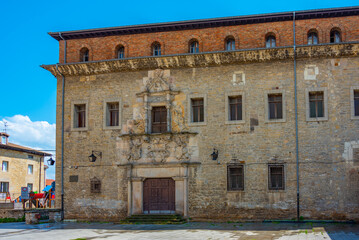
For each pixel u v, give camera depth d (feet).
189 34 95.61
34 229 84.58
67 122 100.42
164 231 76.13
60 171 99.35
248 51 89.56
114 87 98.27
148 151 94.12
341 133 86.17
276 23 91.61
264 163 88.53
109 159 96.48
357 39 87.92
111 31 98.84
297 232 71.87
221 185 89.97
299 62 89.81
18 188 169.17
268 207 87.35
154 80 95.61
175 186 92.22
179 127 93.45
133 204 93.66
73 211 97.30
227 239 65.46
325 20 89.66
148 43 97.66
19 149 168.76
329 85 87.86
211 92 92.79
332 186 85.25
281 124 88.74
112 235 72.54
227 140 90.79
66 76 101.86
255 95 90.58
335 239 63.21
